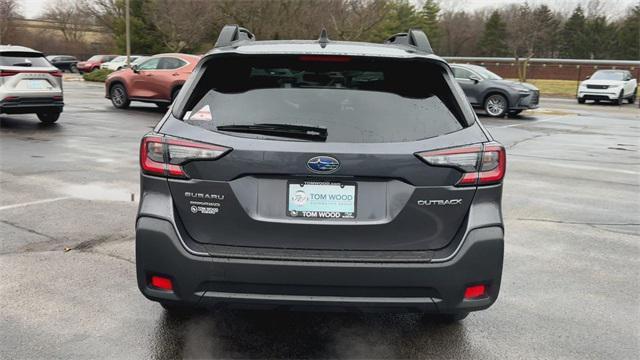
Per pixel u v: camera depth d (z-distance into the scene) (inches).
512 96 753.6
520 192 309.7
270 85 120.6
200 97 121.0
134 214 240.1
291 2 1454.2
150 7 1633.9
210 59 123.3
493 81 768.9
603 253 208.5
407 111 117.6
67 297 156.1
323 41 139.2
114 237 209.2
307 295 112.6
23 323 140.2
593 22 2957.7
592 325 148.1
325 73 122.6
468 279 114.5
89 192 276.4
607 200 294.4
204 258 112.4
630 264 197.0
